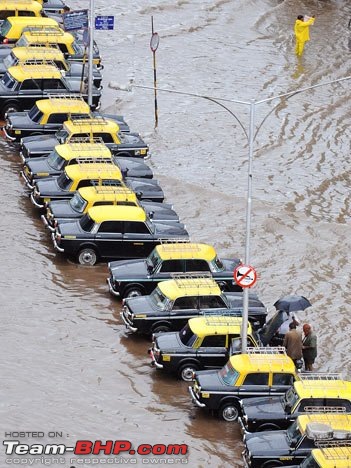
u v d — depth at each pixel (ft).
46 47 390.21
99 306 266.98
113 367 242.37
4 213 309.01
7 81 366.43
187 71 437.58
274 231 314.55
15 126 341.00
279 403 220.43
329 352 253.65
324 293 281.95
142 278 266.98
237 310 254.68
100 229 284.00
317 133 388.78
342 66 457.27
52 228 289.33
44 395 229.45
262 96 418.51
